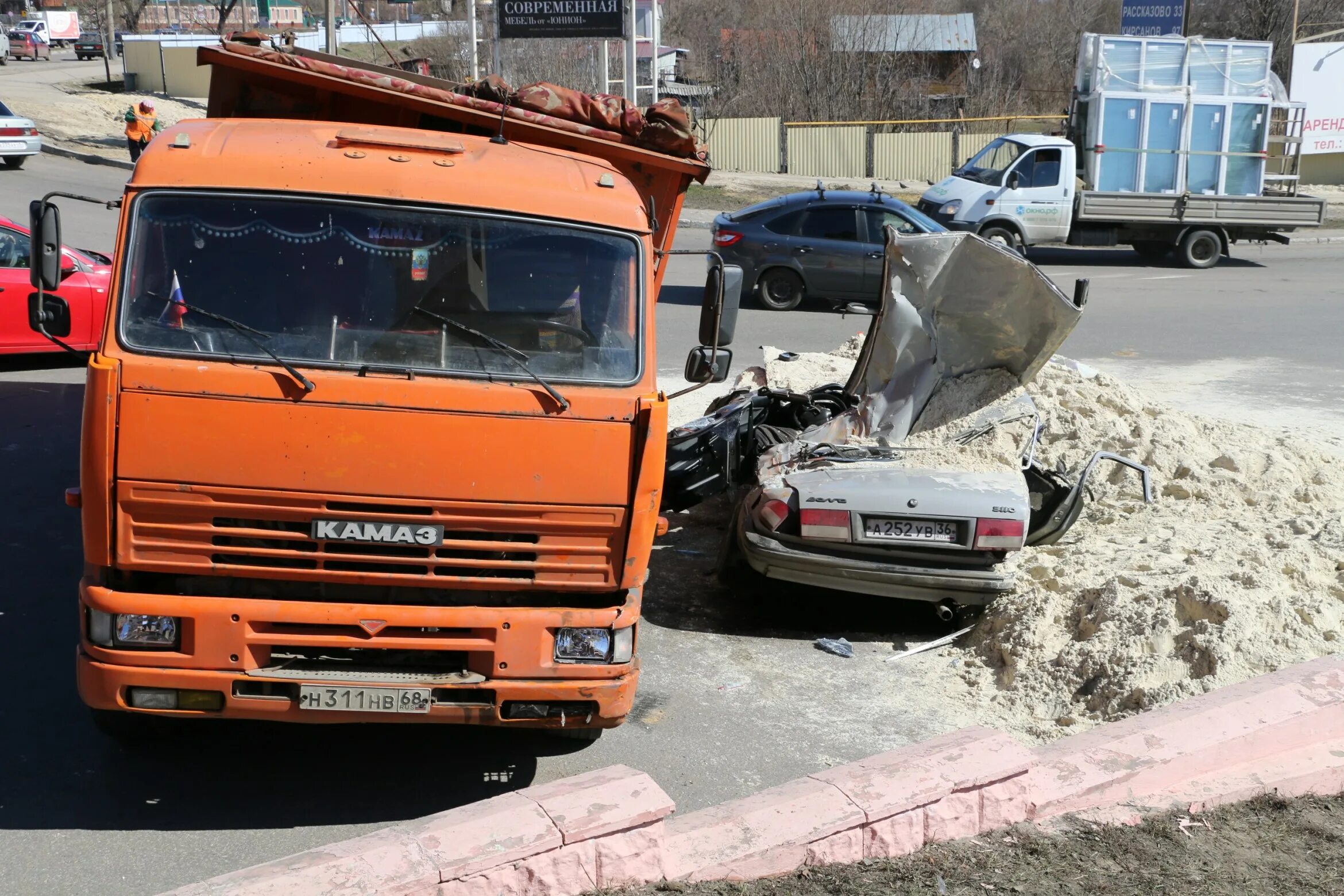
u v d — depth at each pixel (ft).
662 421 14.48
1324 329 52.95
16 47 187.21
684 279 66.13
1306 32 142.00
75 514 25.73
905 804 13.44
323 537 13.85
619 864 12.26
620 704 14.66
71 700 17.79
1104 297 61.98
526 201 15.17
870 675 19.94
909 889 12.77
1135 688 17.93
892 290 24.41
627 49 80.53
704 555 25.61
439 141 17.07
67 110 110.73
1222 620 18.81
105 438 13.41
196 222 14.35
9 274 36.24
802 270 56.54
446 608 14.05
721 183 100.63
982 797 13.99
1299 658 18.19
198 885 10.94
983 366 24.85
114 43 181.88
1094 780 14.52
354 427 13.76
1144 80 72.69
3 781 15.46
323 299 14.34
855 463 22.40
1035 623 20.10
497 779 16.17
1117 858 13.56
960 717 18.44
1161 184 73.77
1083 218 71.31
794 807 13.28
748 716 18.31
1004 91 146.51
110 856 13.89
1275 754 15.83
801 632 21.81
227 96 19.75
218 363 13.75
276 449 13.65
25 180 77.15
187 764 16.15
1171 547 22.47
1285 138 77.30
